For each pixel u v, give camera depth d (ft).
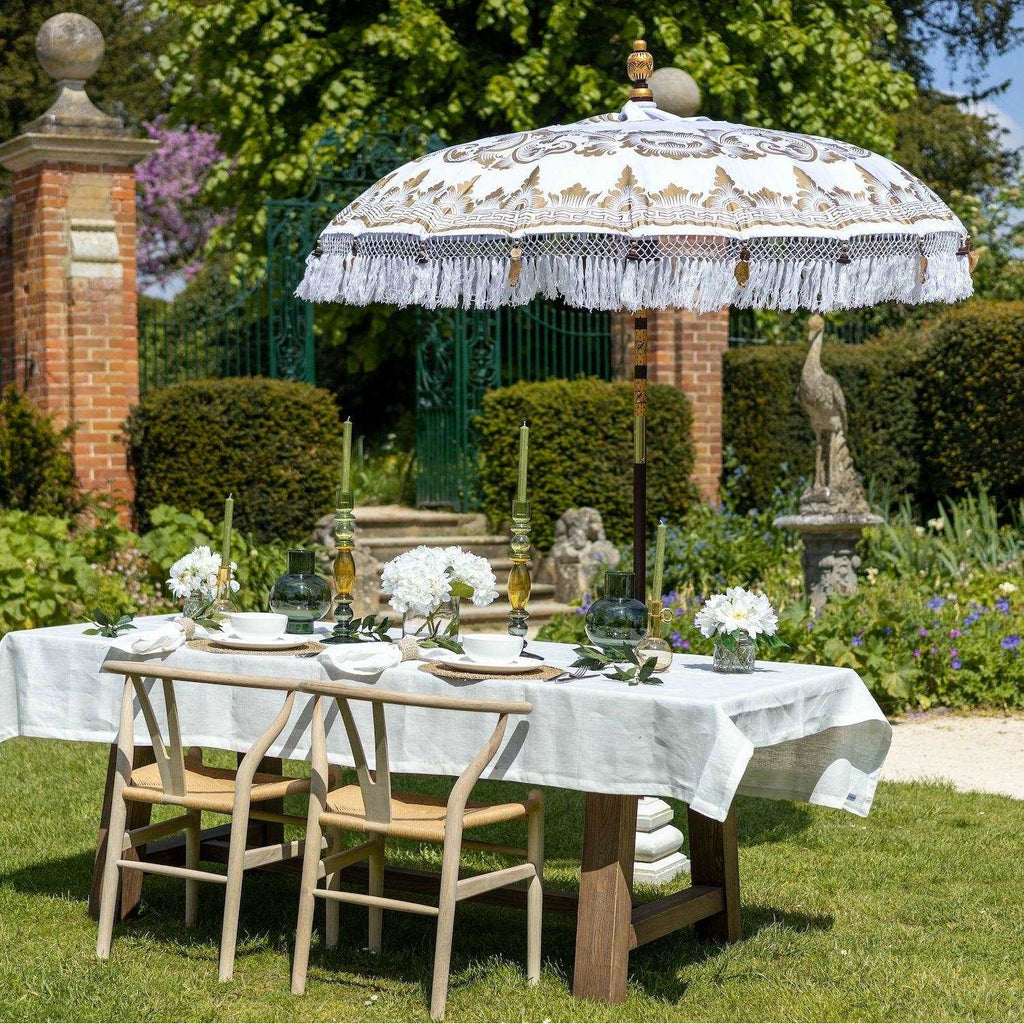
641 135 15.19
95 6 74.08
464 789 13.76
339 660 14.76
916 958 15.42
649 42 49.88
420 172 15.81
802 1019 13.73
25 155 36.06
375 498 45.52
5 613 29.68
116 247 36.37
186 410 36.04
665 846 18.08
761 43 48.78
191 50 50.93
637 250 14.53
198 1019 13.65
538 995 14.17
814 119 50.37
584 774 13.87
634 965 15.15
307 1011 13.91
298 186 49.62
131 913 16.74
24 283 36.55
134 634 16.25
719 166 14.71
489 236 15.21
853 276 15.01
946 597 31.65
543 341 48.73
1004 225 55.42
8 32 70.18
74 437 35.96
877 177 15.37
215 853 17.22
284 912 16.92
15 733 17.12
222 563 17.67
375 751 14.08
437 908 13.82
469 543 39.68
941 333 41.78
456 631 15.74
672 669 15.38
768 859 19.20
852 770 15.51
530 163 14.99
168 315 40.47
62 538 32.32
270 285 41.50
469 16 51.03
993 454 40.75
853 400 41.45
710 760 13.00
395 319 50.70
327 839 17.85
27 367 36.55
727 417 42.11
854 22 53.83
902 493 42.42
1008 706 28.96
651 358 41.93
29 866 18.69
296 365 41.91
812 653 28.94
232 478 36.22
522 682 14.23
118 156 36.22
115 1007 13.80
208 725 16.06
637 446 17.57
